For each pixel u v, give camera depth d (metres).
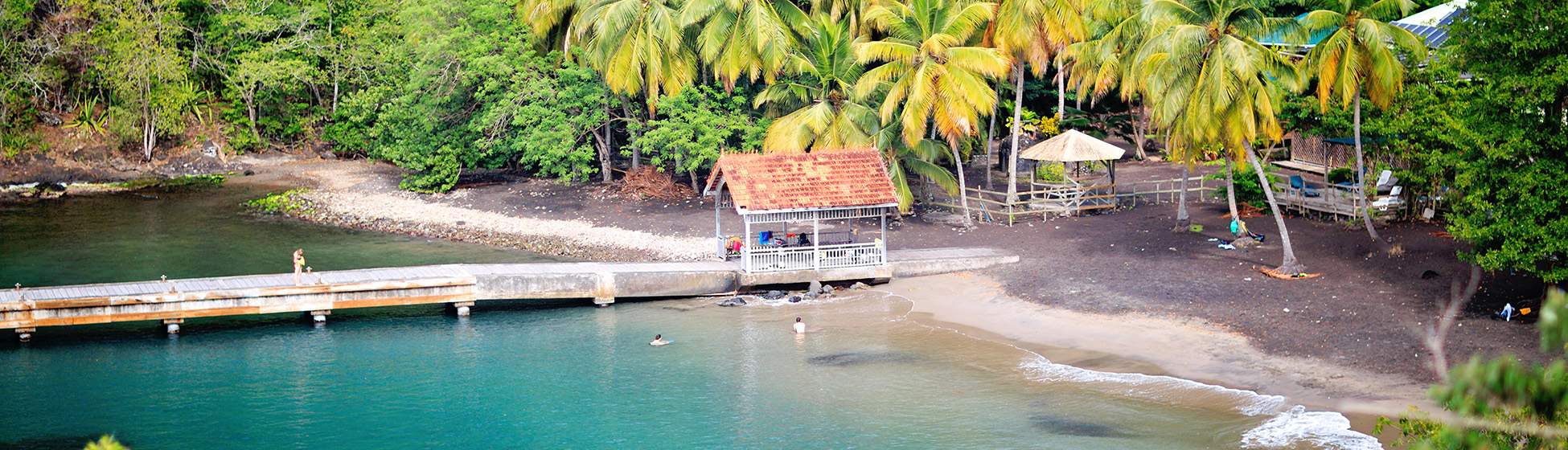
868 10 61.38
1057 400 33.19
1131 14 55.50
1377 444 28.16
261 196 79.12
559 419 32.81
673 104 67.56
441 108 74.75
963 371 36.41
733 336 41.69
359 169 91.12
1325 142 54.38
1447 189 44.31
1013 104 77.69
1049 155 58.56
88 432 31.80
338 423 32.69
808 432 31.16
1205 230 53.06
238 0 96.12
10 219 69.06
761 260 47.84
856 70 59.56
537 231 62.84
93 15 91.06
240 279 45.19
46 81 89.12
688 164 66.44
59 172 86.62
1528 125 33.56
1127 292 43.56
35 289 42.91
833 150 49.62
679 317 44.94
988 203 65.50
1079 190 60.59
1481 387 9.80
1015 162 60.34
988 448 29.38
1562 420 9.82
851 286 48.72
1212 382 33.94
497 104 71.12
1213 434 29.83
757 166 48.09
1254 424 30.34
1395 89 45.03
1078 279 46.19
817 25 62.59
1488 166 34.09
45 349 40.69
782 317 44.34
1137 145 82.62
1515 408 9.98
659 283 47.75
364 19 98.19
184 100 92.94
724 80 67.50
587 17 64.12
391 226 66.44
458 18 73.56
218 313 42.59
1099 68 63.91
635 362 38.59
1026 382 35.00
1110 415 31.64
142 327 44.19
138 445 30.80
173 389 35.94
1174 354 36.66
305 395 35.41
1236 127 42.31
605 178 74.44
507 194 73.56
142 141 92.88
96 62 89.75
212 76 100.69
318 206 73.69
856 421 31.89
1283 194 56.47
